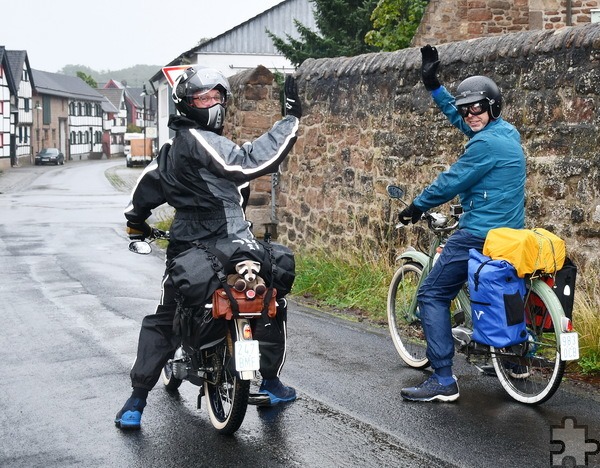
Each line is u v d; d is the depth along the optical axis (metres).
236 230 4.69
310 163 11.58
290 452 4.57
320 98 11.27
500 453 4.52
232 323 4.59
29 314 8.49
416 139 9.43
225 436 4.86
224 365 4.76
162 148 4.86
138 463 4.44
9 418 5.21
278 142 4.57
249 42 40.69
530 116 7.82
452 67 8.79
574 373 6.06
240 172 4.49
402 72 9.62
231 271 4.59
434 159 9.19
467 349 5.61
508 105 8.05
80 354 6.81
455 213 5.93
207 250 4.57
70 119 93.88
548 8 15.59
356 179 10.54
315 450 4.59
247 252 4.58
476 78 5.41
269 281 4.68
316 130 11.40
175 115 4.75
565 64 7.49
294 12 40.75
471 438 4.76
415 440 4.73
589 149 7.29
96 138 103.50
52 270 11.83
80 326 7.89
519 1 16.08
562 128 7.53
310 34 23.73
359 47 23.20
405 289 6.61
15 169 64.50
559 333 5.09
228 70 40.62
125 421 4.96
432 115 9.18
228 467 4.37
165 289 4.97
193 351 4.90
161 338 5.03
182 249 4.79
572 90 7.43
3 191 35.69
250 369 4.42
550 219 7.64
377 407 5.37
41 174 54.16
